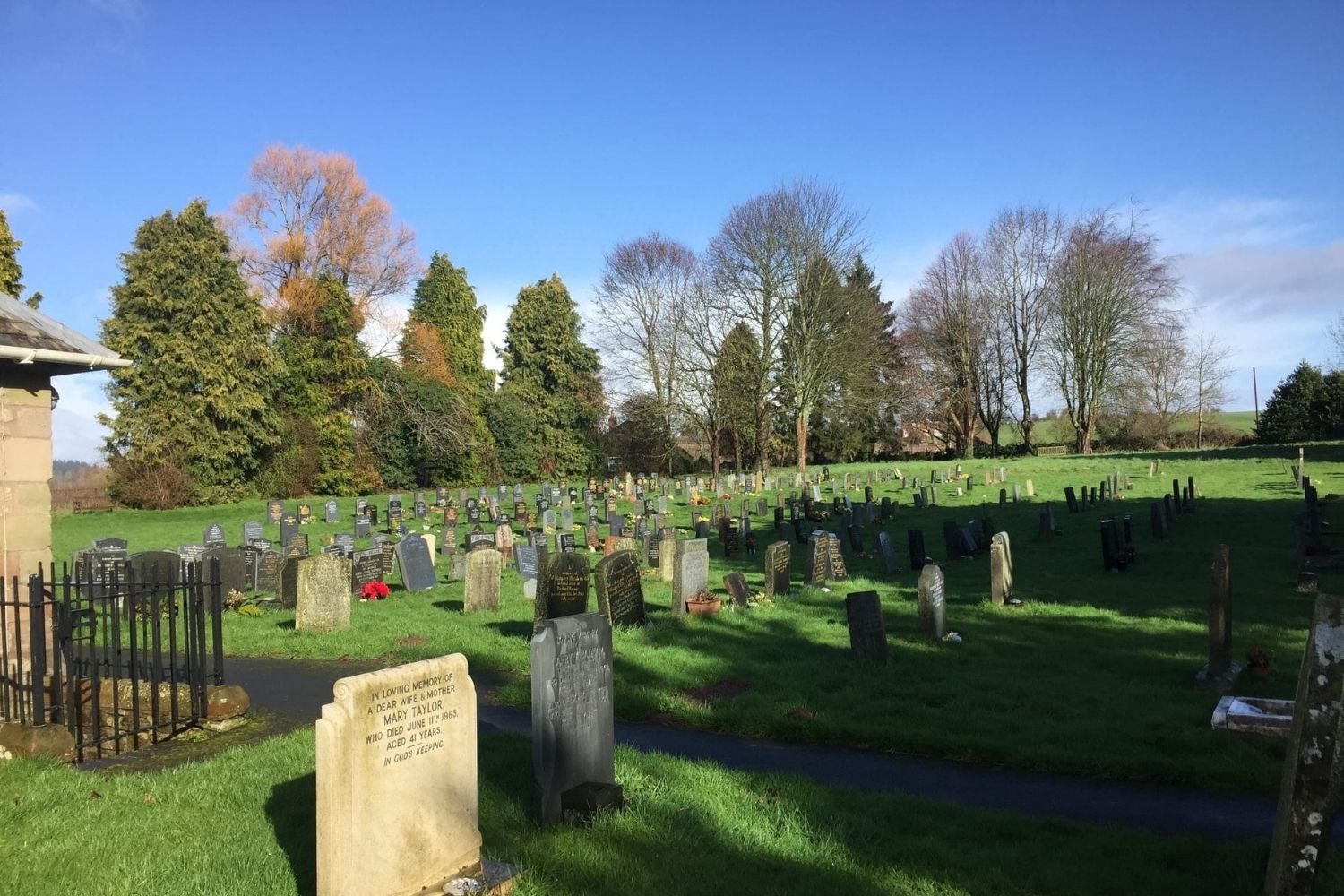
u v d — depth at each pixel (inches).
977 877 239.1
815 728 380.8
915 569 898.1
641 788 302.5
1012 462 2271.2
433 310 2780.5
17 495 406.0
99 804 291.3
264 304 2239.2
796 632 570.9
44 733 344.8
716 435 2532.0
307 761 335.3
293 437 2041.1
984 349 2847.0
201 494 1857.8
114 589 382.6
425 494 1957.4
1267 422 2723.9
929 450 3208.7
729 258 2407.7
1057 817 287.7
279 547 1211.9
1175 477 1776.6
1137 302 2508.6
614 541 1087.0
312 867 243.9
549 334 2847.0
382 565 832.3
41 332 413.1
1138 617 598.5
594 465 2817.4
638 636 554.9
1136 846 258.5
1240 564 836.0
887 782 327.3
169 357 1841.8
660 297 2566.4
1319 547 778.8
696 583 657.0
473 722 241.0
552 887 233.5
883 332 2942.9
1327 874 231.3
